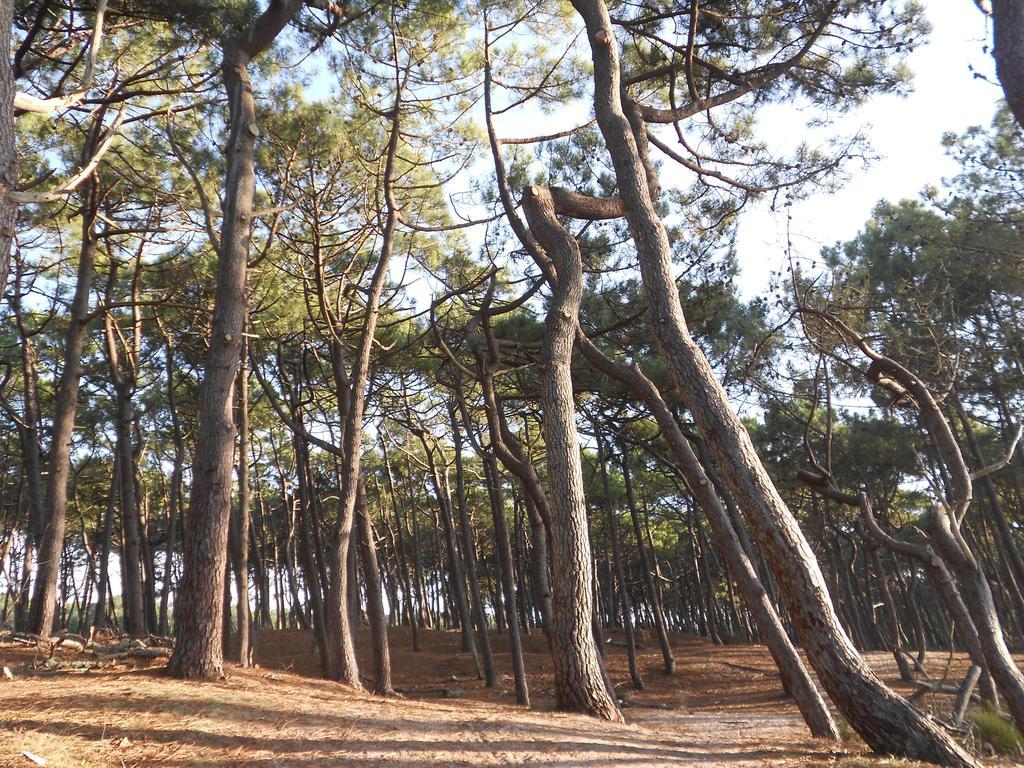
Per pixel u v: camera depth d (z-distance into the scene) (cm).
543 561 1231
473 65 1203
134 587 1384
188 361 1811
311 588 1672
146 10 1043
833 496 788
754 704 1576
